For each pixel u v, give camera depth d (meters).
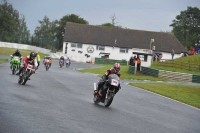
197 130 35.22
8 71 87.56
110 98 43.00
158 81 114.62
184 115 46.34
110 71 44.41
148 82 106.38
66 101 43.94
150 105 52.47
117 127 30.48
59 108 37.22
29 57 59.16
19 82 59.69
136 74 131.00
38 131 25.27
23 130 25.12
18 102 37.94
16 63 79.50
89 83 79.88
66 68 155.38
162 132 31.20
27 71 58.47
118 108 44.06
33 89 53.47
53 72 111.88
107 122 32.34
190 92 84.62
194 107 58.88
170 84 102.00
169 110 49.62
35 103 38.69
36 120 29.12
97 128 28.88
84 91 61.06
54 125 27.94
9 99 39.50
